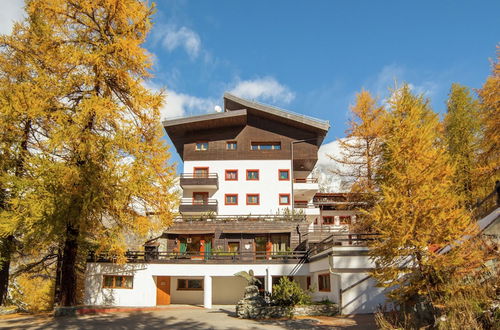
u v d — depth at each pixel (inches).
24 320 624.7
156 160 713.6
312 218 1374.3
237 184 1346.0
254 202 1333.7
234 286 1040.2
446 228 407.5
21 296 1159.0
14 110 637.9
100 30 713.6
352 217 1672.0
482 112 832.3
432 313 407.8
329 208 1695.4
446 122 1141.7
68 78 671.1
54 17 690.2
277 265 915.4
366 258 710.5
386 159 527.5
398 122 511.2
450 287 388.2
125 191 662.5
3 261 737.6
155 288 908.6
